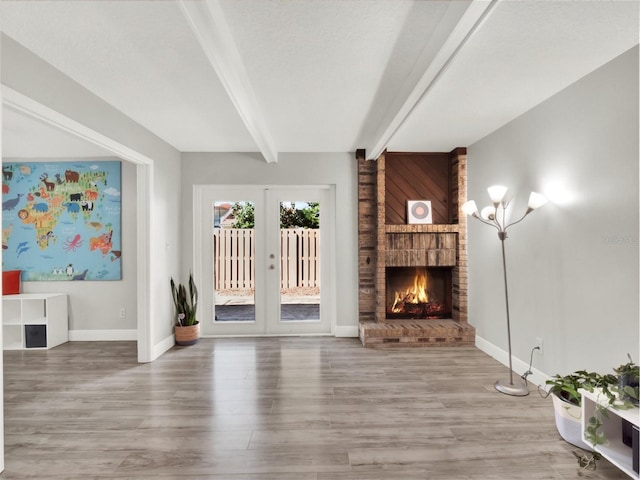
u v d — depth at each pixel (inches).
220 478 74.5
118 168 174.6
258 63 91.4
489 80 100.0
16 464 79.0
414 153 181.2
